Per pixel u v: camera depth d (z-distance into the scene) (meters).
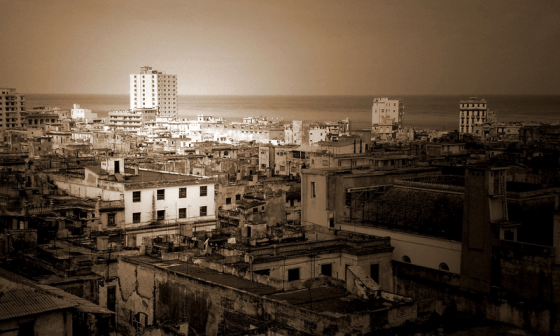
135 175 120.31
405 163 165.62
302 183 96.56
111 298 74.56
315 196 94.31
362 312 54.72
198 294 63.81
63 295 54.03
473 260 70.69
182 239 84.94
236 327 58.91
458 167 113.56
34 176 134.88
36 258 75.06
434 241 78.75
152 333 56.53
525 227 76.88
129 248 87.25
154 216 109.44
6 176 138.12
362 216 90.31
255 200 129.12
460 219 81.00
